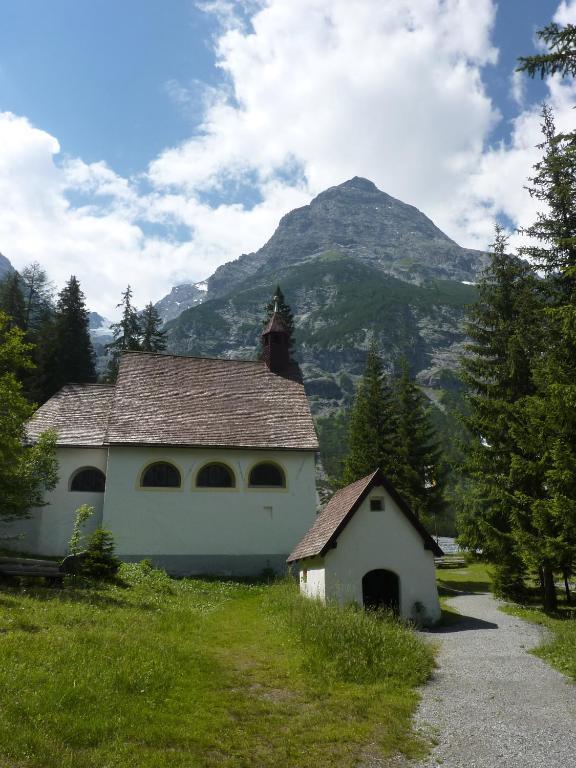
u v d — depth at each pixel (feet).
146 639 38.42
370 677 36.55
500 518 74.74
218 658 38.73
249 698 31.48
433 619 61.62
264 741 26.02
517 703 33.09
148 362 105.50
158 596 60.59
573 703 32.99
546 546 58.54
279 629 48.21
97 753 21.94
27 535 87.56
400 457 129.39
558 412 50.16
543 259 69.77
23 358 65.62
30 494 70.85
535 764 24.90
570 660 41.57
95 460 93.35
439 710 31.86
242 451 93.20
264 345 116.57
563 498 50.85
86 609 45.78
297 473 94.38
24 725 22.80
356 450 136.77
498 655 45.37
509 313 81.66
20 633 34.40
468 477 81.00
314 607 51.26
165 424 92.99
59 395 104.94
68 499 90.53
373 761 24.85
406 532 64.28
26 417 64.59
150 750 23.08
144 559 82.43
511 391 74.84
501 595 77.10
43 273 209.97
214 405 99.96
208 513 89.20
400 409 131.75
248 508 90.84
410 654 40.83
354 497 65.46
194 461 90.89
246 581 84.28
